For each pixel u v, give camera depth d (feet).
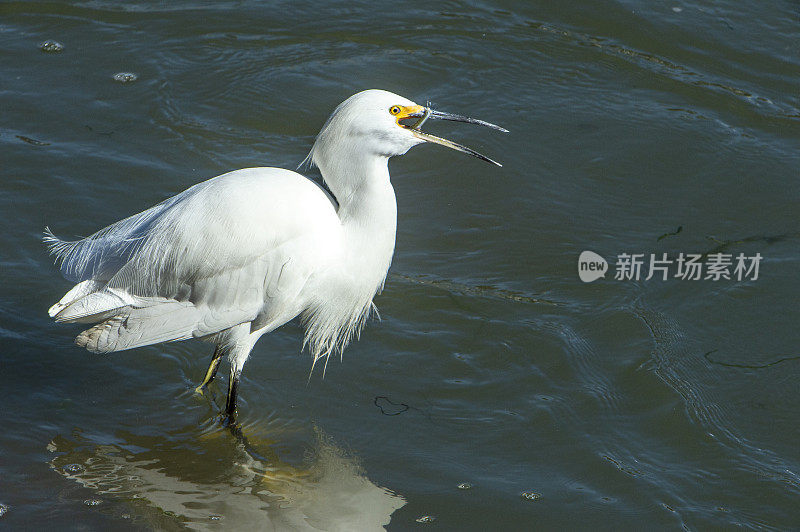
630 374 34.76
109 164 43.88
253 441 32.01
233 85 49.83
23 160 43.45
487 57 52.70
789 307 37.65
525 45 53.72
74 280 34.27
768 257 40.29
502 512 29.17
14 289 37.45
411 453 31.50
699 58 52.85
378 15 55.83
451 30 54.80
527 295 38.60
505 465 31.04
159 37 53.06
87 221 40.50
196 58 51.62
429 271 39.81
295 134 47.09
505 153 46.34
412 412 33.24
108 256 33.01
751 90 50.70
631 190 44.52
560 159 46.19
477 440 32.04
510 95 50.06
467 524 28.73
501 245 41.37
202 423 33.01
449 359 35.47
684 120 48.55
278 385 34.47
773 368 34.96
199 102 48.55
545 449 31.71
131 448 31.65
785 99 50.11
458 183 44.80
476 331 36.70
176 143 45.68
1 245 39.04
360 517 28.91
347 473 30.68
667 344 36.06
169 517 28.76
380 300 38.06
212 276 31.12
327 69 51.29
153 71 50.34
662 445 31.89
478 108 49.01
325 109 48.65
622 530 28.50
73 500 29.25
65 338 36.35
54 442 31.65
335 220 31.71
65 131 45.70
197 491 29.91
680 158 46.19
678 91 50.65
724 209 43.34
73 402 33.53
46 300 37.22
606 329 36.83
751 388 34.17
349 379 34.65
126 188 42.57
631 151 46.60
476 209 43.37
